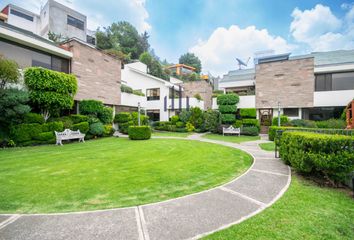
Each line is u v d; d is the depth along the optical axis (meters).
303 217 2.52
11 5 22.70
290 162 4.93
